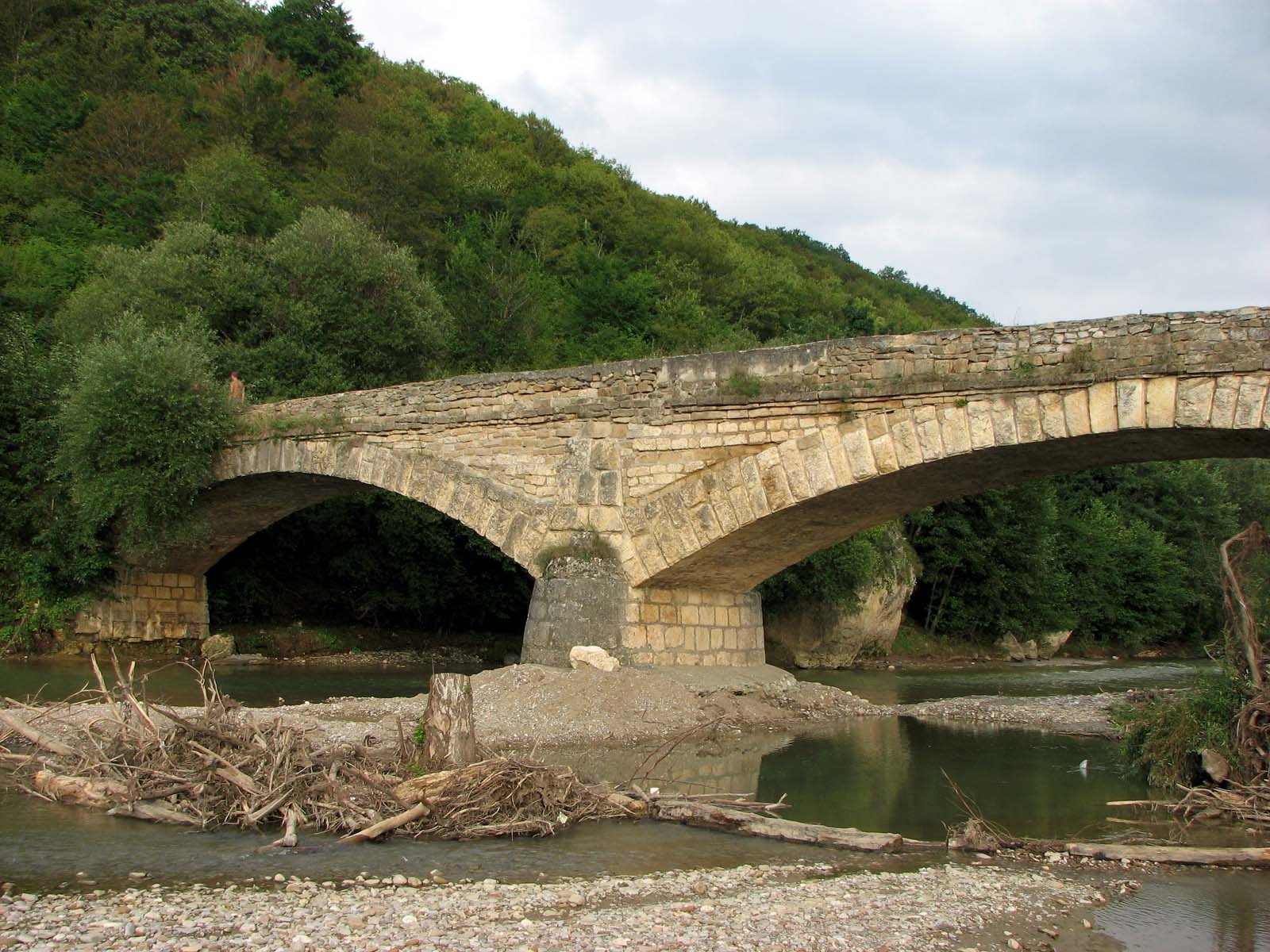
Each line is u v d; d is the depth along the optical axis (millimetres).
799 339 53219
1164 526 62219
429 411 24875
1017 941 8039
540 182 76000
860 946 7777
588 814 11922
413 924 7961
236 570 37062
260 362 35312
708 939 7781
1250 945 8094
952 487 20344
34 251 45406
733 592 24438
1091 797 13977
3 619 30609
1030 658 51125
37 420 31469
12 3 66250
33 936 7480
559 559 21672
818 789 14336
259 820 10969
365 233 40000
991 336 17562
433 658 36094
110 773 12406
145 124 57312
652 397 21375
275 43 78125
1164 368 15891
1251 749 13469
